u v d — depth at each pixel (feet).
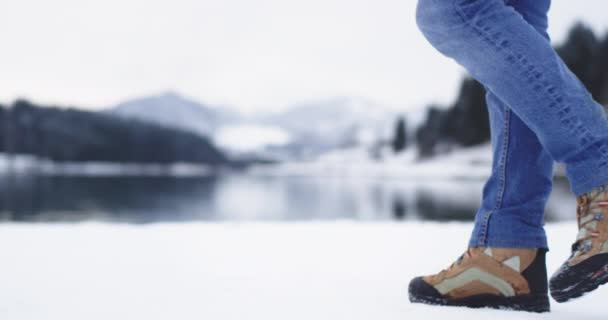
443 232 8.12
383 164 229.04
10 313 2.53
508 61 2.13
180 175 221.46
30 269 4.18
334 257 5.06
